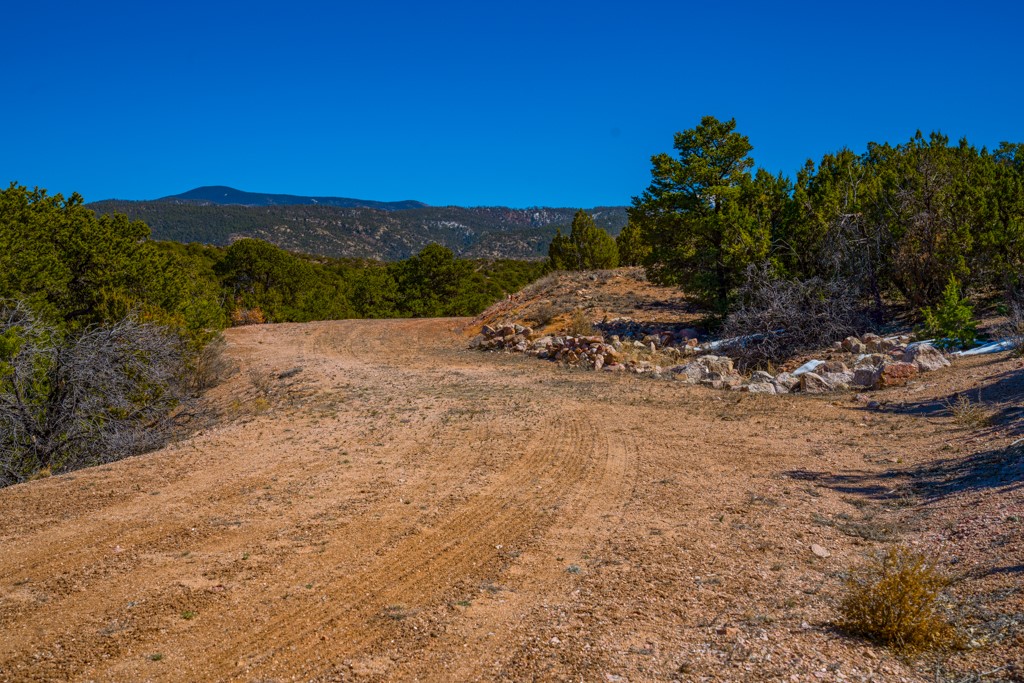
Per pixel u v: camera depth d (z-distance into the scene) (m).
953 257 23.28
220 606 6.20
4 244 19.73
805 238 27.58
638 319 33.38
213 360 26.03
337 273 78.88
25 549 7.52
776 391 18.41
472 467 11.36
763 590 6.34
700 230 29.56
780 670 4.68
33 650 5.33
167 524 8.39
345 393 19.31
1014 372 15.16
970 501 8.11
